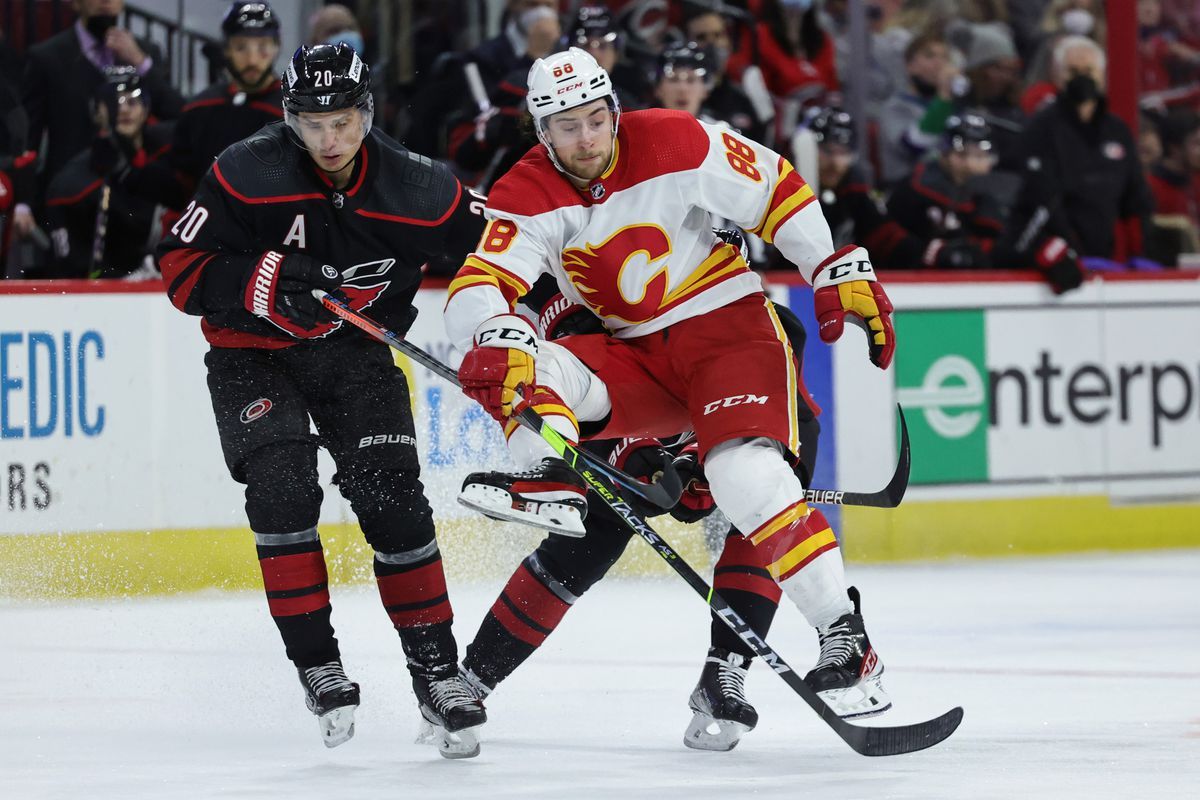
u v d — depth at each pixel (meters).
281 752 12.33
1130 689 15.00
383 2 28.34
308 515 12.20
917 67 32.22
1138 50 31.50
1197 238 32.50
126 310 22.73
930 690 15.01
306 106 11.70
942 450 27.06
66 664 16.72
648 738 12.91
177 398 22.97
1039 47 33.44
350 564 23.25
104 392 22.62
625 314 12.09
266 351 12.58
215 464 23.14
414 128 26.12
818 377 26.19
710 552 24.06
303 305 11.86
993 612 20.73
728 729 12.32
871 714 11.78
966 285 27.17
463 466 23.48
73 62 24.91
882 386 26.56
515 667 12.75
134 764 11.80
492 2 28.58
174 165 23.22
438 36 28.53
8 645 17.92
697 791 10.57
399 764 11.77
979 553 27.33
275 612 12.19
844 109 30.06
